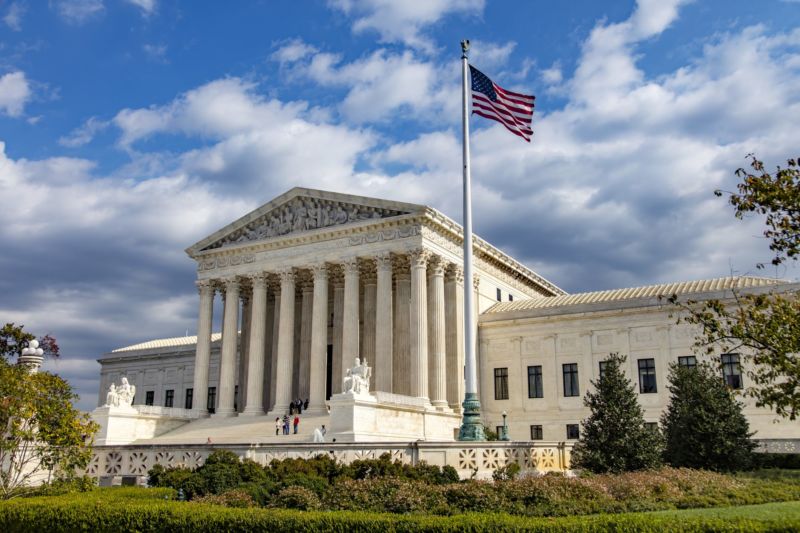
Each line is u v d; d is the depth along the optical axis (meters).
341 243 86.12
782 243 30.25
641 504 30.72
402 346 85.25
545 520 22.25
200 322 93.81
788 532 19.28
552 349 84.69
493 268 97.94
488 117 53.00
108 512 26.80
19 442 36.03
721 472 48.09
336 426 60.78
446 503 31.02
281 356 86.88
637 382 78.94
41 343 80.94
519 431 84.31
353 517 23.89
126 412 78.19
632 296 83.69
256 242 91.31
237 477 36.81
